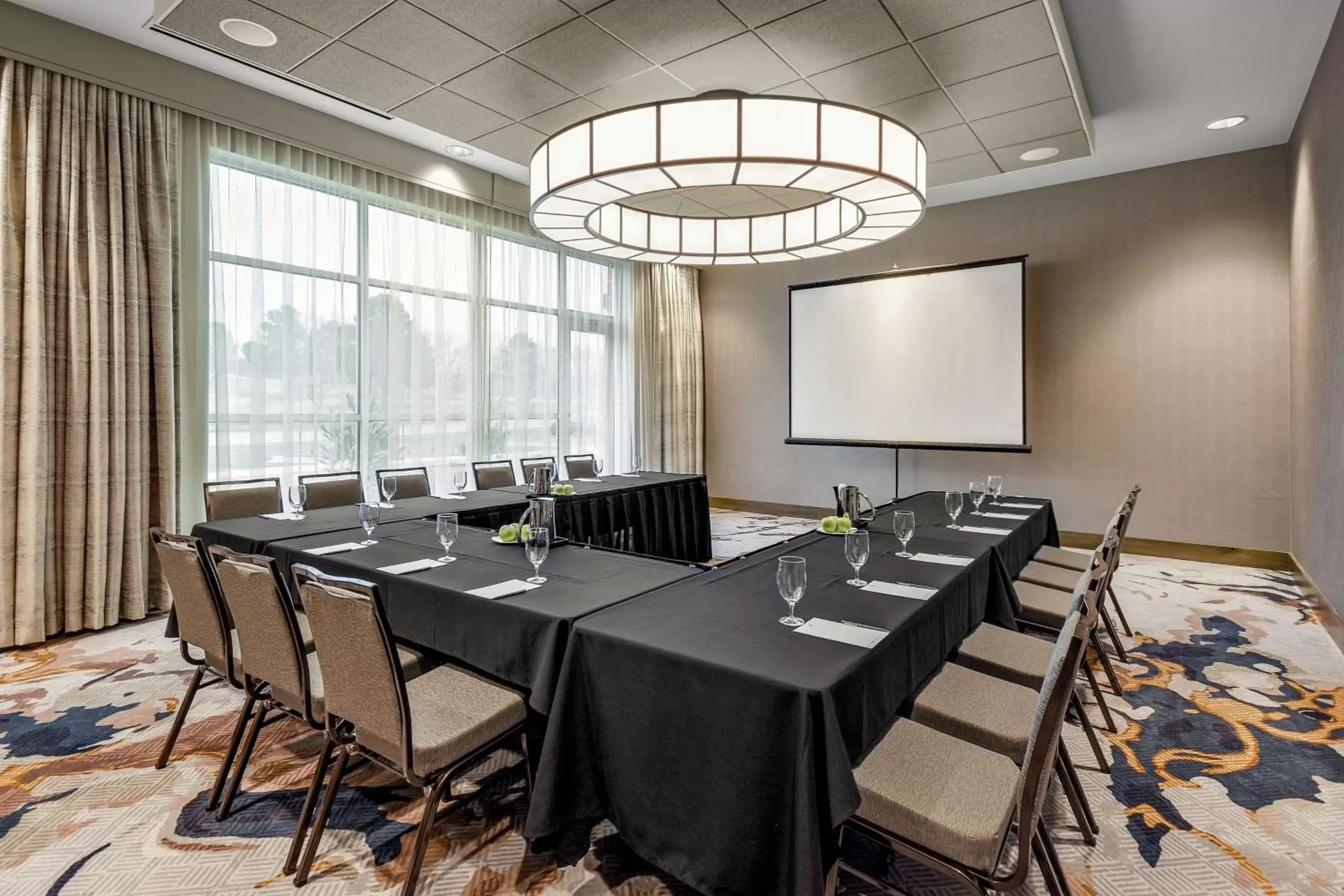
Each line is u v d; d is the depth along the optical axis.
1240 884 1.76
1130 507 3.14
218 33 3.15
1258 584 4.81
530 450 6.32
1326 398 3.85
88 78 3.66
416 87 3.67
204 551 2.05
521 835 1.94
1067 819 2.04
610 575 2.34
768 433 7.94
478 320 5.84
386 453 5.21
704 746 1.52
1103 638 3.63
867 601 1.99
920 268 6.50
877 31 3.12
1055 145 4.42
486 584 2.21
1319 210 3.98
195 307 4.18
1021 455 6.32
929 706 1.81
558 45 3.25
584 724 1.77
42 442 3.51
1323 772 2.30
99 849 1.88
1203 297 5.50
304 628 2.48
